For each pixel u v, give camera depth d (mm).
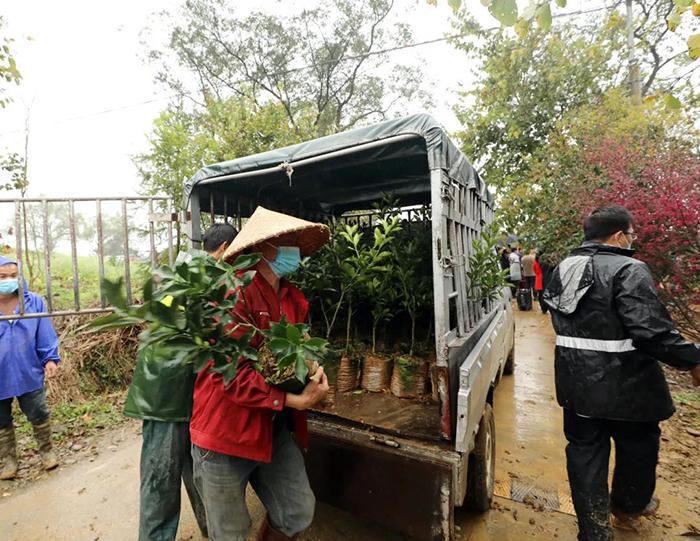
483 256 2770
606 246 2227
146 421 2055
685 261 4664
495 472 3133
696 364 1876
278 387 1494
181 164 7508
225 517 1665
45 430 3428
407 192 4145
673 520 2553
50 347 3412
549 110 10938
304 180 3562
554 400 4598
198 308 1216
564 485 2957
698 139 6305
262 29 14836
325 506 2773
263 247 1750
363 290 3148
